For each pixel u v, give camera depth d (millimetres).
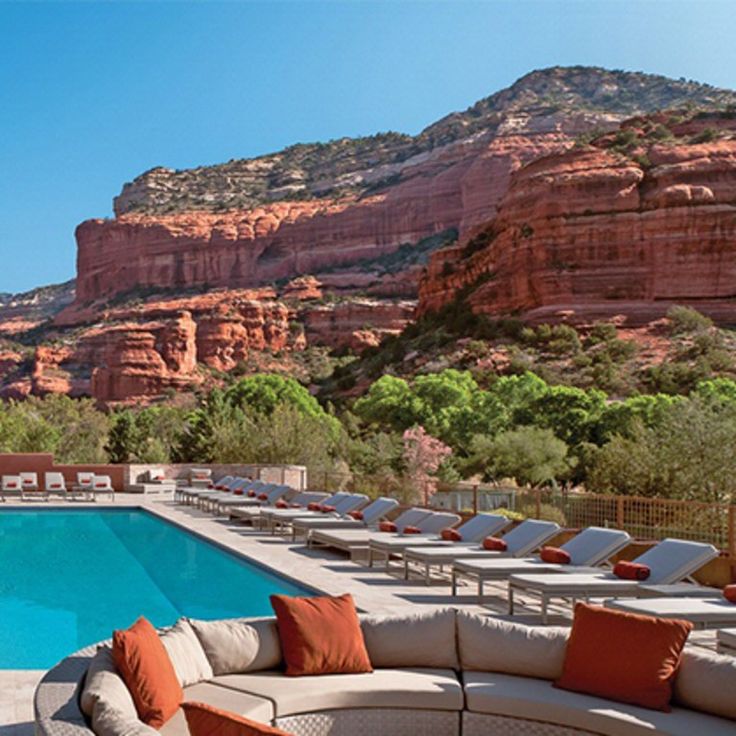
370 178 176750
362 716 4578
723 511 11250
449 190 143250
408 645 5059
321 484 22734
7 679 6082
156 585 11531
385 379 53250
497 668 4984
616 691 4504
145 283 153000
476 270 83312
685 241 71125
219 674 4777
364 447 32938
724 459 17000
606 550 8914
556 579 8016
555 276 72812
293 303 129625
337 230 146625
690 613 6582
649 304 70562
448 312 80812
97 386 111875
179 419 45438
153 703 3936
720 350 60281
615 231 72562
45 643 8328
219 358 116312
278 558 12391
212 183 188625
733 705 4285
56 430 35031
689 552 8102
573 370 62156
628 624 4641
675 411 19203
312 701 4496
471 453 37281
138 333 112000
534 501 13438
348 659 4898
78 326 153250
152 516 19719
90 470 25531
